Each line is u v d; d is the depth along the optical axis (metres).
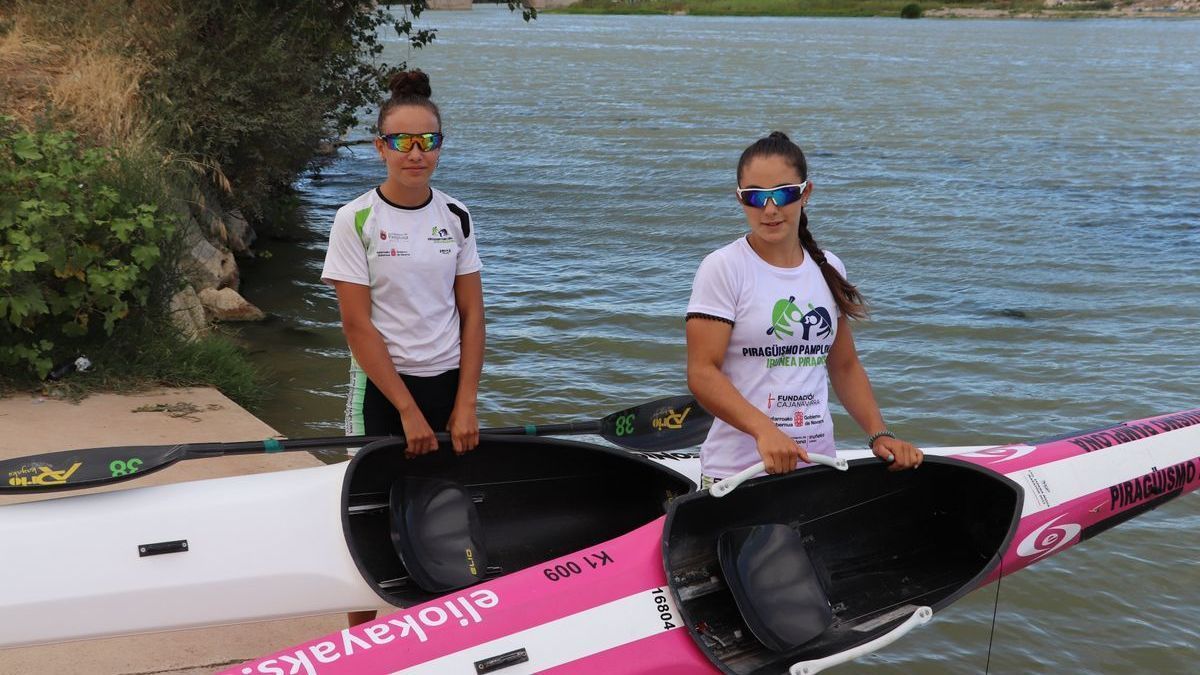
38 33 9.93
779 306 3.27
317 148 12.90
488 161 17.77
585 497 4.39
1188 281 10.71
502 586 3.38
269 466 5.50
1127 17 107.69
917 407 7.39
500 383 7.62
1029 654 4.68
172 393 6.39
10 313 6.08
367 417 3.93
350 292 3.66
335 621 4.27
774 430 3.24
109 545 3.54
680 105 26.67
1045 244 12.27
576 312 9.43
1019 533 4.16
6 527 3.51
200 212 9.51
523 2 12.27
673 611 3.40
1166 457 4.77
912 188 15.66
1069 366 8.23
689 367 3.32
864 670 4.52
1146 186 16.23
